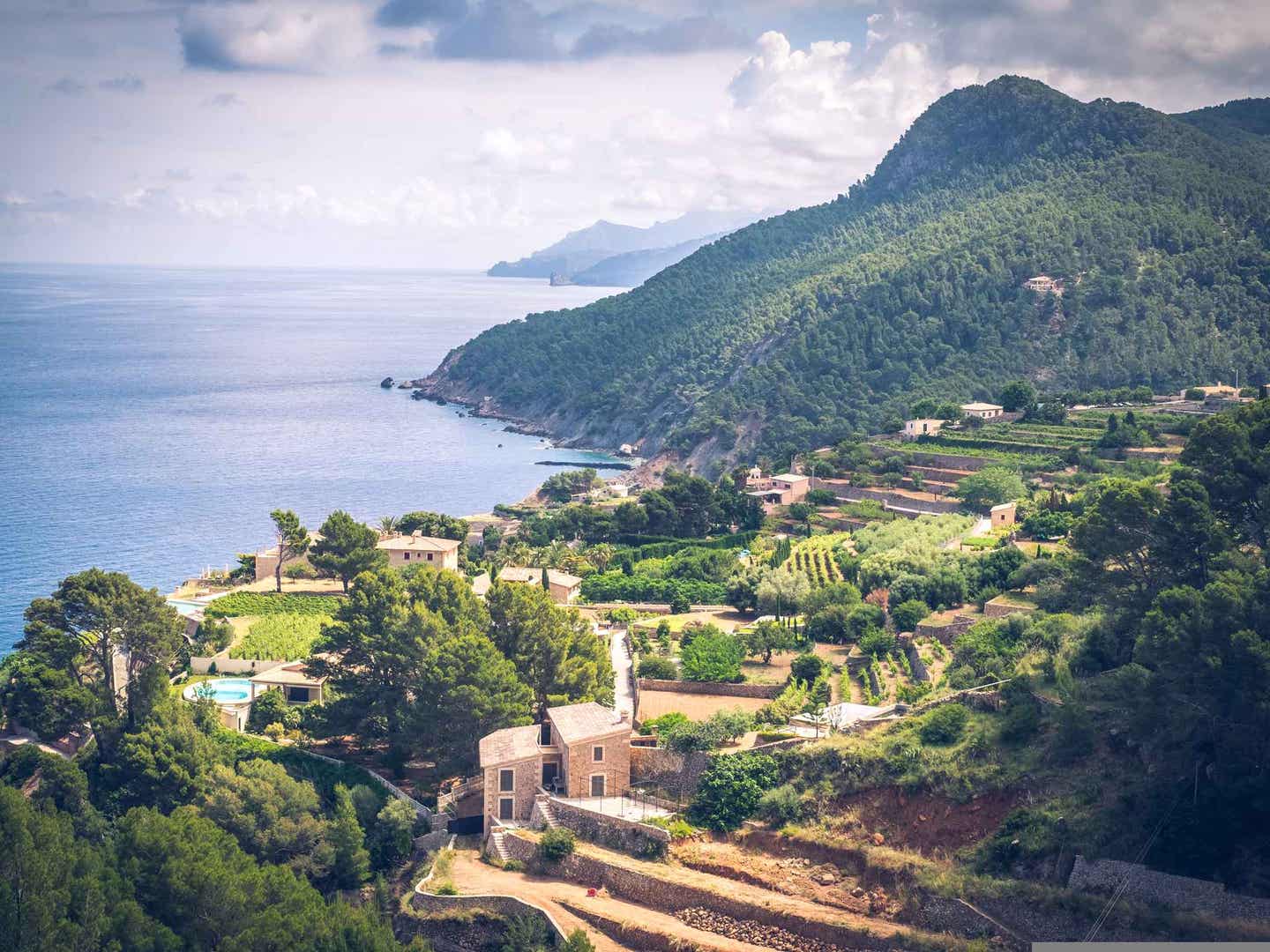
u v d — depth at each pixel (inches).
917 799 4726.9
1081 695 4822.8
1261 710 4042.8
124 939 4291.3
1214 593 4232.3
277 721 6535.4
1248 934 3848.4
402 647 6077.8
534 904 4766.2
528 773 5329.7
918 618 6712.6
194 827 4894.2
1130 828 4259.4
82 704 6284.5
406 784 5969.5
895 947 4217.5
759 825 4926.2
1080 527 5182.1
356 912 4534.9
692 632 7332.7
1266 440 5167.3
